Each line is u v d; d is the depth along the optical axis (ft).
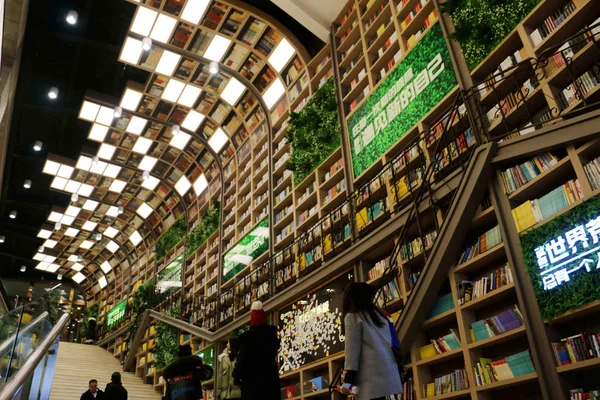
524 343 17.80
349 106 34.78
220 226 50.42
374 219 27.50
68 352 61.36
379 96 30.68
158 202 67.77
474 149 19.67
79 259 83.56
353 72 34.60
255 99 46.14
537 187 17.94
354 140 32.19
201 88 46.85
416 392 20.54
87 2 43.83
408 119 27.53
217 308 43.42
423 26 29.19
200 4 37.76
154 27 39.88
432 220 23.22
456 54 24.99
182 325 48.55
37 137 59.52
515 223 18.03
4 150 43.78
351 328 10.09
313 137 36.68
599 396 13.96
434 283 20.12
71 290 99.60
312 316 30.07
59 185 64.64
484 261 19.43
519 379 16.30
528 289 16.88
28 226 77.41
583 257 15.30
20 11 31.19
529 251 17.13
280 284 35.45
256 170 45.88
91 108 49.85
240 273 43.06
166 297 59.36
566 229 16.05
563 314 15.51
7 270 95.81
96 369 54.19
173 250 63.36
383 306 22.25
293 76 41.93
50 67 50.39
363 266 26.73
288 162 38.65
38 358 16.63
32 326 18.92
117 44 48.34
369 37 34.19
